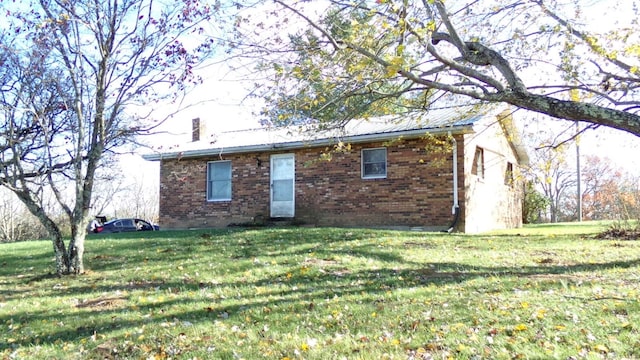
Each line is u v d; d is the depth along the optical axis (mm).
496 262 8570
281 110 9148
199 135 22406
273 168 17938
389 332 4953
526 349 4266
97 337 5379
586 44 9312
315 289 6961
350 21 7879
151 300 6875
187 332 5355
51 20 7996
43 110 8719
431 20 7316
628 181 36812
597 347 4219
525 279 6941
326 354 4445
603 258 8680
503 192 19578
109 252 11219
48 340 5480
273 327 5375
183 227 19625
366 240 11234
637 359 3996
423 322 5156
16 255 11898
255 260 9094
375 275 7695
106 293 7527
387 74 6996
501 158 19391
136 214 47562
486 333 4730
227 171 19000
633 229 12156
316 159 16328
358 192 16188
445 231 14484
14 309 6855
